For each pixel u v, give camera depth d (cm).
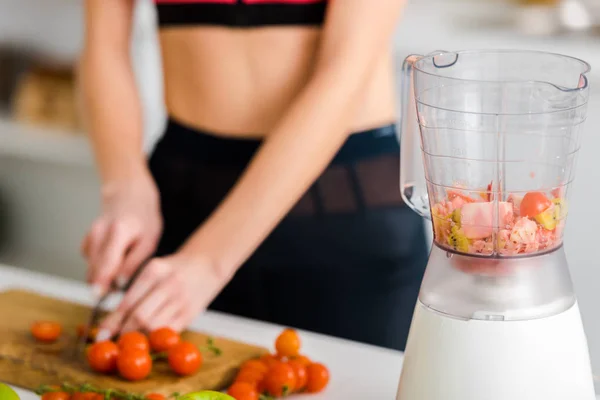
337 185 156
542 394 92
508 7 300
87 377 117
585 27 286
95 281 142
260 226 133
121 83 164
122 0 167
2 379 122
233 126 158
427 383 95
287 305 161
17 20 348
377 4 134
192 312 130
